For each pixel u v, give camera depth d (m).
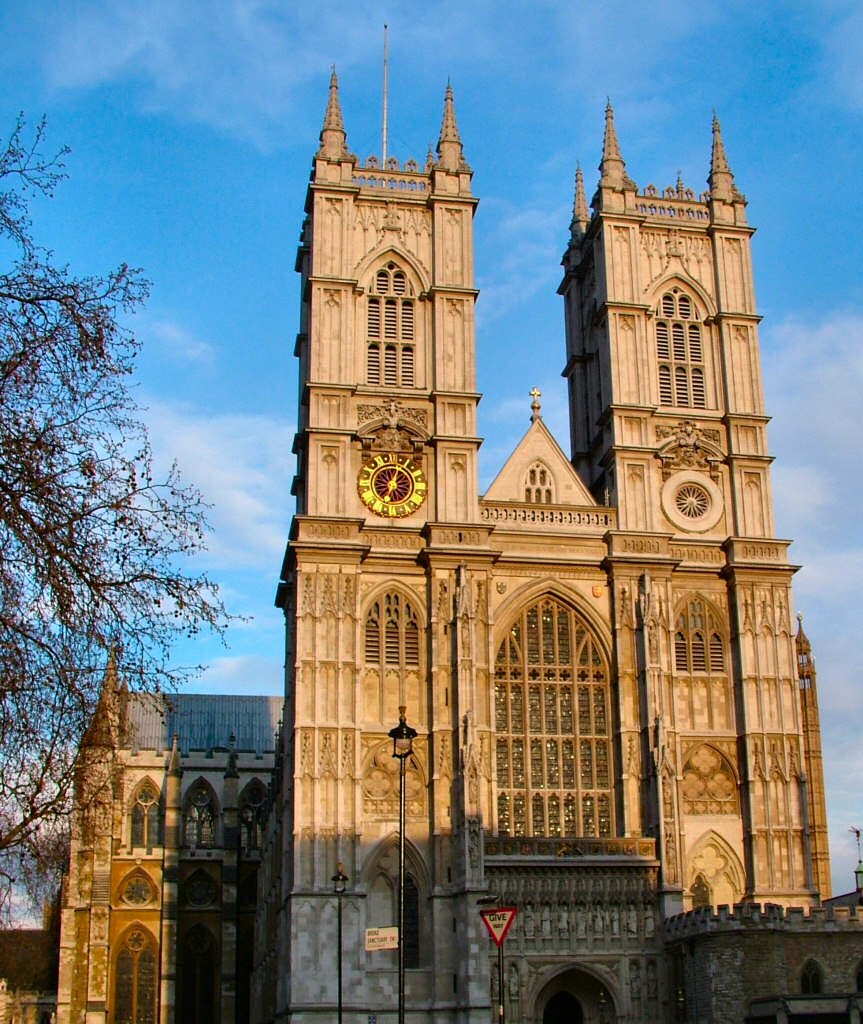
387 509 93.94
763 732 92.75
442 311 99.12
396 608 91.88
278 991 92.50
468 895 81.94
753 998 74.50
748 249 105.50
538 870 83.81
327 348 96.38
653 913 84.88
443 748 88.06
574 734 91.69
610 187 104.31
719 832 91.12
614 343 100.62
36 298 31.61
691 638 95.44
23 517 30.64
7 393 31.06
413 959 84.25
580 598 94.06
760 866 89.88
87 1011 118.31
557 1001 90.31
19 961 143.12
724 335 102.69
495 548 94.25
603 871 84.75
